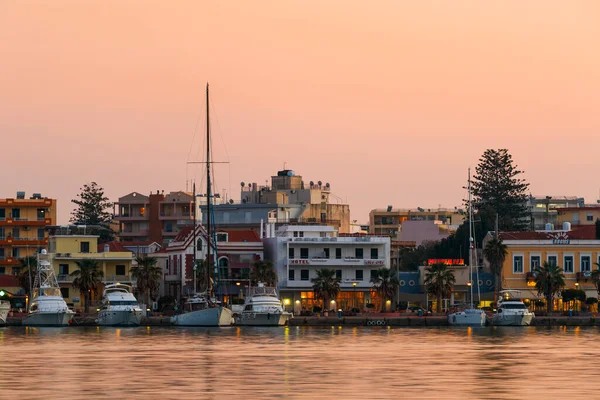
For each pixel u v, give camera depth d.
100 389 114.25
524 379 123.75
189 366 137.88
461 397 108.44
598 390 113.62
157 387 116.00
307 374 128.38
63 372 130.62
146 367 136.50
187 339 189.00
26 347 169.50
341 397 108.38
